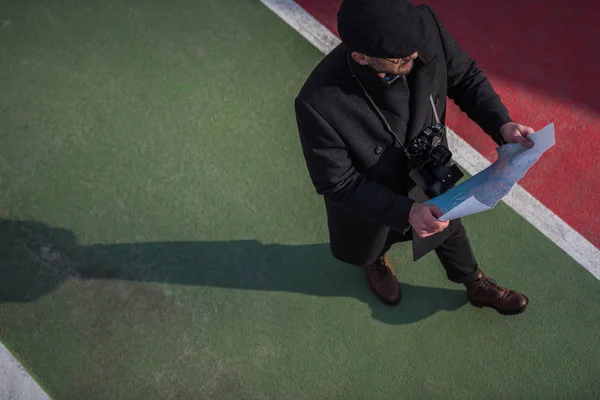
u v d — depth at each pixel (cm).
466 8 489
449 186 260
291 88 458
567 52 468
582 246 395
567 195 411
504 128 264
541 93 453
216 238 405
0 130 442
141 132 441
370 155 257
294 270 396
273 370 366
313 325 378
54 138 439
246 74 464
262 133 440
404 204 256
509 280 387
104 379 365
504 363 364
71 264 397
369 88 239
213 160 430
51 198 418
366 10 209
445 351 368
